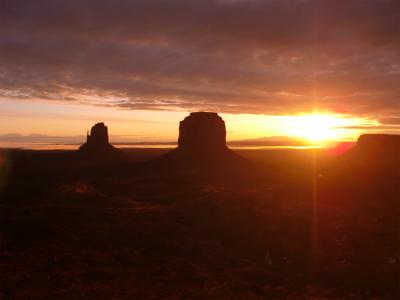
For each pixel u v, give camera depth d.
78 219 34.53
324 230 32.47
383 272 20.67
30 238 28.05
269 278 20.89
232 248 27.95
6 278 19.56
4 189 64.06
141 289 18.33
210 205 42.94
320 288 19.28
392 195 50.25
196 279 20.42
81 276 20.47
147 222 34.59
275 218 37.47
